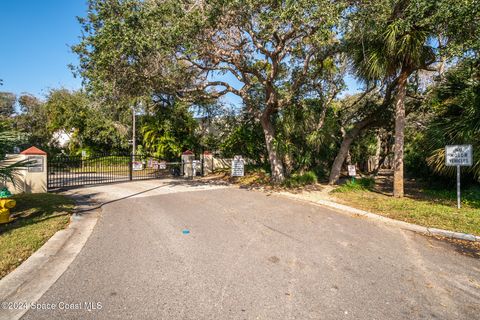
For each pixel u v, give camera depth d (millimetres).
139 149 20781
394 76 8336
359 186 9906
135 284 2930
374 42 7523
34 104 27219
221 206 6914
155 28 6969
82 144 23031
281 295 2779
